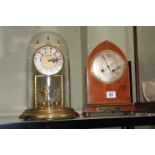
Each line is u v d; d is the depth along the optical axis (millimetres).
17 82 1155
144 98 1075
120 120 913
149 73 1140
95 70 980
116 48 1005
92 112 962
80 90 1240
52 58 982
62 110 903
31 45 1124
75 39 1255
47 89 1015
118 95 979
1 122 849
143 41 1154
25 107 1150
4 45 1157
